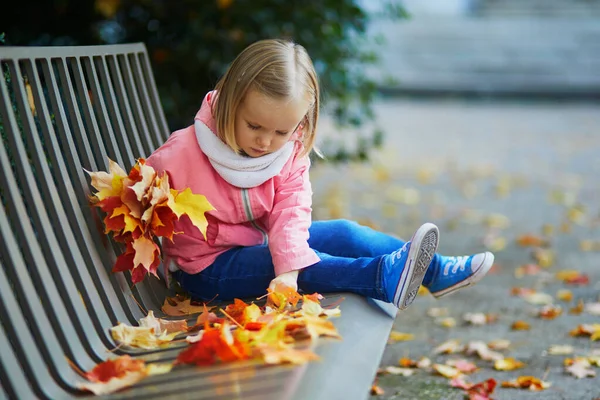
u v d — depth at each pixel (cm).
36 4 448
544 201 563
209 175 212
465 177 652
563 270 400
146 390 155
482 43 1184
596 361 281
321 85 466
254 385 153
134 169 193
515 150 776
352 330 181
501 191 596
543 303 352
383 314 200
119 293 197
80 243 190
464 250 440
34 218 174
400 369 280
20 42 450
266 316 182
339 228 228
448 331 322
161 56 441
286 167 220
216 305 213
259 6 438
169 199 193
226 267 215
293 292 194
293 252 205
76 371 167
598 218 511
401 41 1199
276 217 214
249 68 195
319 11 450
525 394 258
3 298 156
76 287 185
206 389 153
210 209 199
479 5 1221
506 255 429
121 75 242
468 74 1185
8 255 162
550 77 1160
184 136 213
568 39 1165
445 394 261
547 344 304
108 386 158
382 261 202
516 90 1165
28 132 180
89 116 209
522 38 1176
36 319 163
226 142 208
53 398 156
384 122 961
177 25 450
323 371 158
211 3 437
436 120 980
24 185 174
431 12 1228
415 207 548
